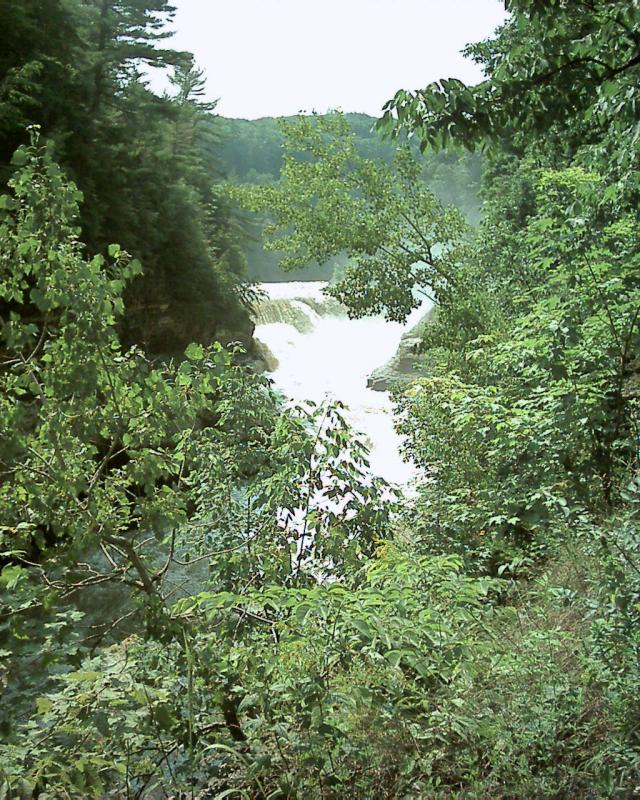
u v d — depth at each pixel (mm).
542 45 5668
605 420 5840
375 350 41312
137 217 32188
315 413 5242
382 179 13328
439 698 3570
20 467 4152
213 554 4992
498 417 6289
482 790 3088
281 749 3590
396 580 4168
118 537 4309
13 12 26406
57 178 4164
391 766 3436
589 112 5613
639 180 5719
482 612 4156
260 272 77312
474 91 5617
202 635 4270
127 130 38750
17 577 3945
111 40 40938
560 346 5793
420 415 8758
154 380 4344
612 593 3523
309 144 13516
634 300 6000
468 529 6766
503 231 13875
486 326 12086
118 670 3777
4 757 3213
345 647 3482
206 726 4133
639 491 4129
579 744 3275
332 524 4922
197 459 5434
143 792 3902
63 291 4082
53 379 4164
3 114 23250
